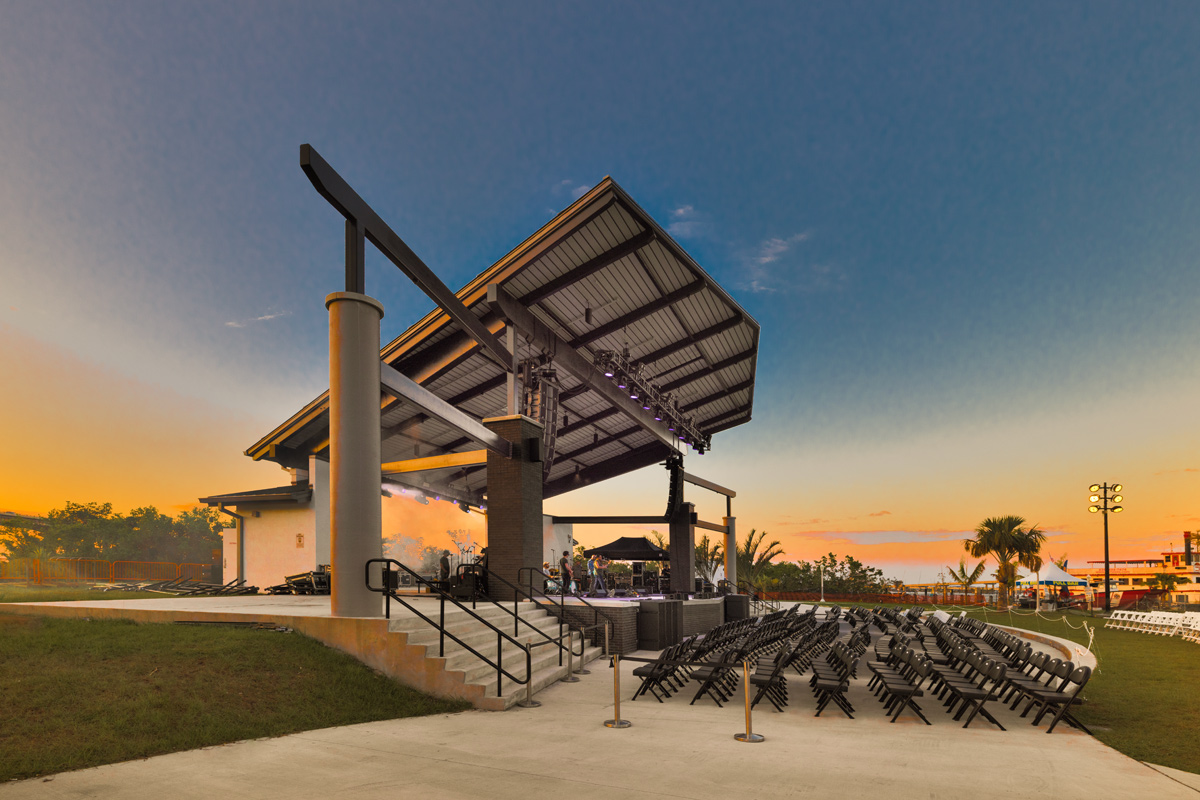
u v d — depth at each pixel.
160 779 5.21
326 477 21.36
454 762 5.97
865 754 6.49
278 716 7.20
